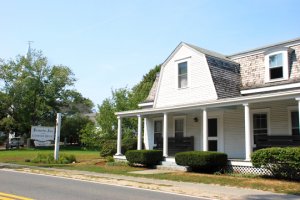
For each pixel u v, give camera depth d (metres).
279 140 15.86
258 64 19.69
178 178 14.47
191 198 9.66
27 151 40.09
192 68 20.55
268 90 17.92
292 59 17.92
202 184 12.78
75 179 14.16
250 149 16.64
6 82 53.53
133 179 14.24
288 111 17.14
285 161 13.38
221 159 16.55
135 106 33.41
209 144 20.41
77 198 9.27
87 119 62.16
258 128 18.36
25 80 53.12
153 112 20.91
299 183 12.81
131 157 20.17
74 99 59.56
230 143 19.34
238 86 19.92
